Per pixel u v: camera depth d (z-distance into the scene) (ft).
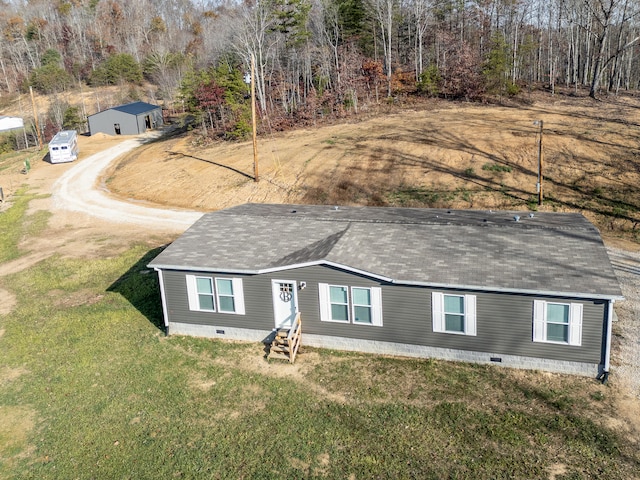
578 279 49.65
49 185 143.43
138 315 68.18
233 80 169.48
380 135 138.92
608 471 39.11
